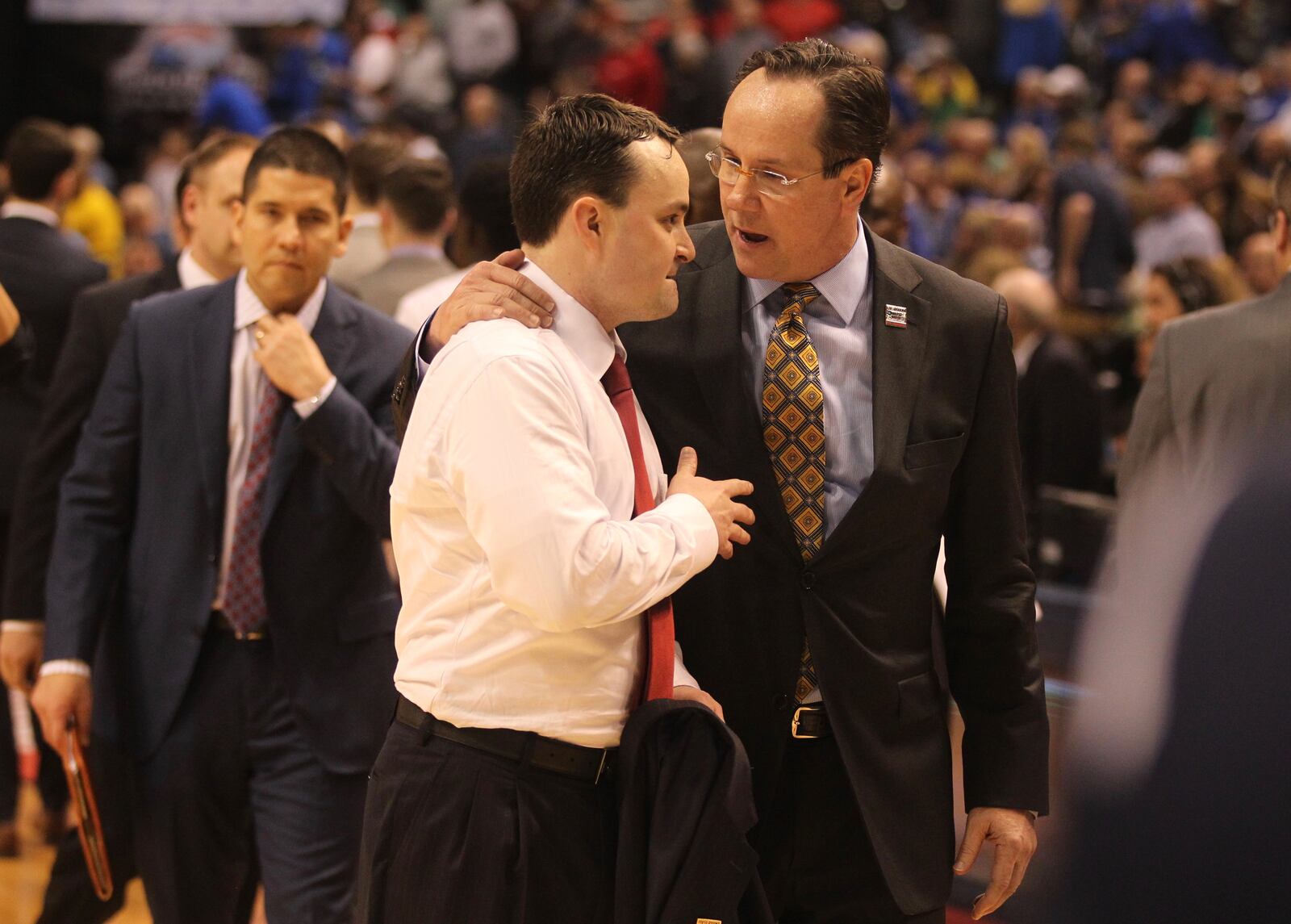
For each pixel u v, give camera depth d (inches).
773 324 299.3
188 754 374.9
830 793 297.3
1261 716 100.1
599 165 261.6
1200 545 104.1
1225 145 1480.1
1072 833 110.7
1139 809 104.2
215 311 387.5
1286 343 362.3
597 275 267.7
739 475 291.3
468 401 254.8
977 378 299.6
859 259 297.9
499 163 504.7
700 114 1651.1
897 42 1935.3
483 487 250.7
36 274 586.9
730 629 293.7
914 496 289.9
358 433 366.6
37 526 443.2
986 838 304.0
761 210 282.2
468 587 263.3
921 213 1414.9
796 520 292.2
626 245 264.5
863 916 299.9
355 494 366.6
